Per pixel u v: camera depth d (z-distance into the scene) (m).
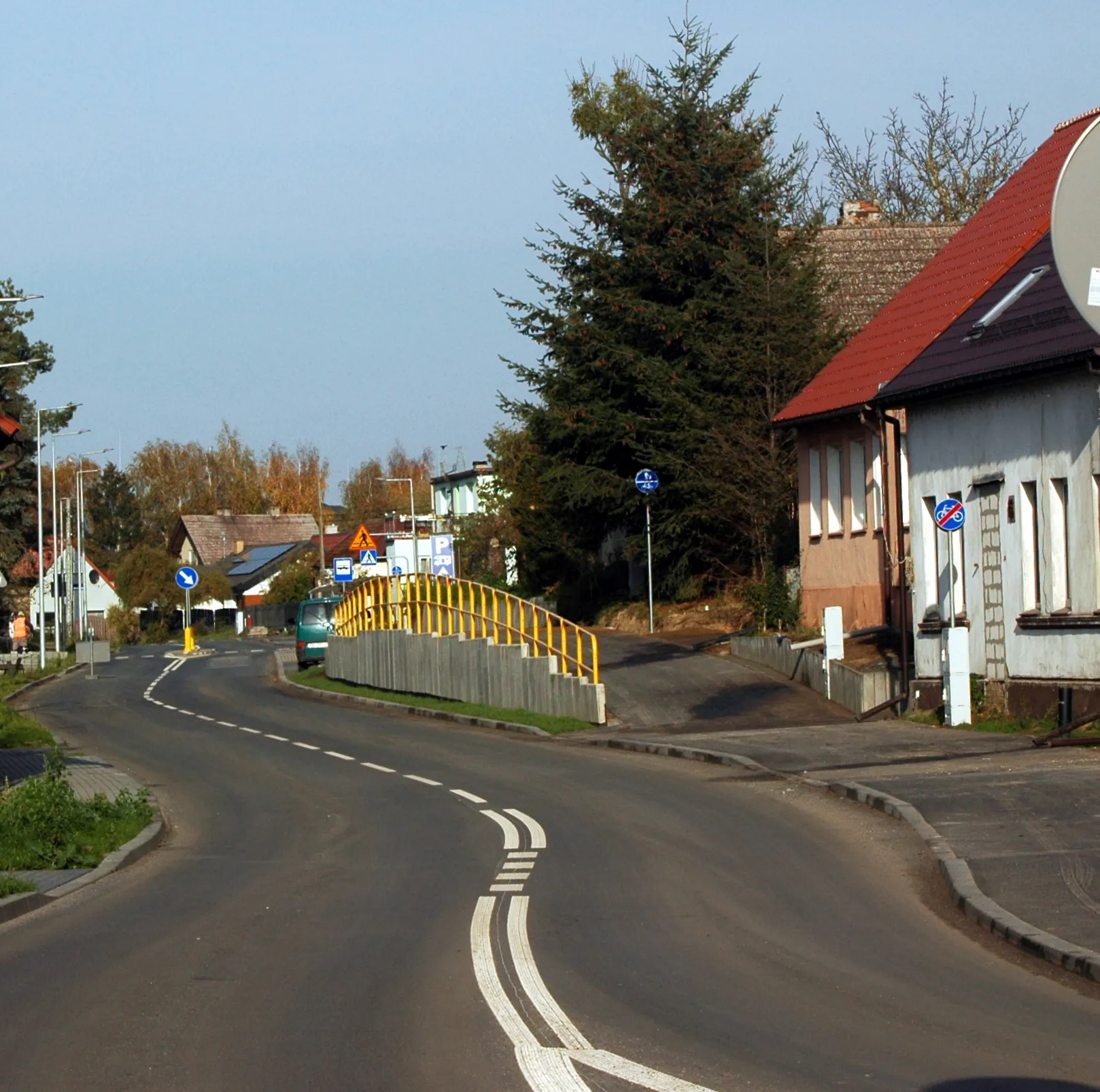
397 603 54.72
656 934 14.81
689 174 58.84
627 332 60.00
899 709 35.91
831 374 47.34
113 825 23.30
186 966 13.82
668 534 58.47
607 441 60.28
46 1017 11.88
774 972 13.01
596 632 61.19
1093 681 30.14
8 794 22.97
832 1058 10.22
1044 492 31.67
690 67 60.66
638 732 35.88
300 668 72.69
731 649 48.00
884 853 19.14
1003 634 33.00
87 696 62.91
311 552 138.38
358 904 17.06
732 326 56.19
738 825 22.00
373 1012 11.78
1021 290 36.28
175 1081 9.92
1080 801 21.11
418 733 40.84
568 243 61.97
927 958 13.48
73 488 193.12
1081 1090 9.41
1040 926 14.07
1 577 98.62
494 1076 9.88
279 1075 10.02
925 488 36.19
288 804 27.52
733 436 52.94
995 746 28.14
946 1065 10.02
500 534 92.06
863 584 45.41
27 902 17.61
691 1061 10.18
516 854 20.34
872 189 92.19
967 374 33.44
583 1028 11.13
